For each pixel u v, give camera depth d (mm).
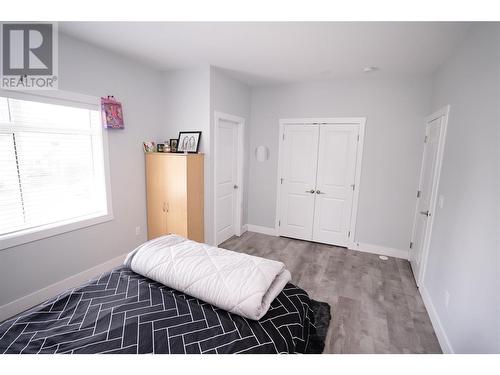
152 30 2143
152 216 3262
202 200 3260
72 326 1135
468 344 1467
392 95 3258
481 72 1633
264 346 1054
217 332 1111
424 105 3125
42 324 1145
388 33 2066
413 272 2973
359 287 2645
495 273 1256
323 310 2189
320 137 3717
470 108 1771
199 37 2268
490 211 1363
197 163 3092
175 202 3064
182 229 3068
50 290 2307
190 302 1315
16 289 2080
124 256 3027
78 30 2164
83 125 2533
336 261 3277
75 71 2344
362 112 3430
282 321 1246
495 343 1203
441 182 2268
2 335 1072
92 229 2643
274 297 1364
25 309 2131
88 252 2623
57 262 2352
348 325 2051
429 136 2898
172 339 1065
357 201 3588
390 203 3422
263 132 4090
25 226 2170
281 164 4031
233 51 2580
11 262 2035
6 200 2057
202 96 3129
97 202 2764
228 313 1268
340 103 3533
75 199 2553
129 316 1194
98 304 1289
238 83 3693
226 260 1539
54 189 2373
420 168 3209
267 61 2848
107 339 1057
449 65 2398
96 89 2543
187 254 1603
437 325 1966
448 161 2135
